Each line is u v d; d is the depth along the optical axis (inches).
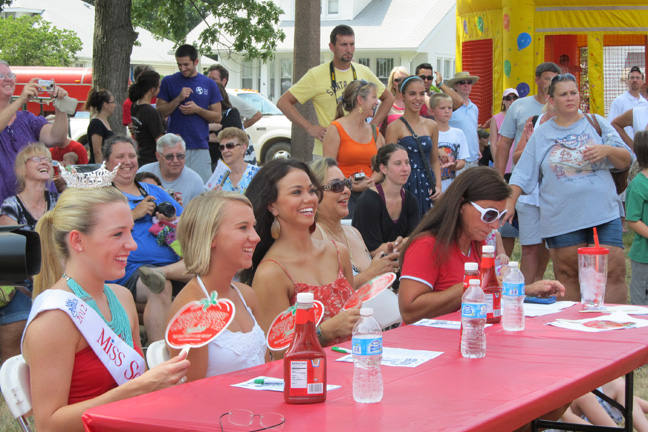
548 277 327.3
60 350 103.4
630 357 115.6
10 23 1157.1
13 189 230.5
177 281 214.1
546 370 105.1
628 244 400.5
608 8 480.4
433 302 147.4
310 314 90.5
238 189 266.1
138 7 595.2
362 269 190.1
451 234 151.3
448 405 88.4
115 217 109.7
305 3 433.7
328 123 291.1
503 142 303.6
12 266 85.9
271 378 101.4
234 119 382.3
